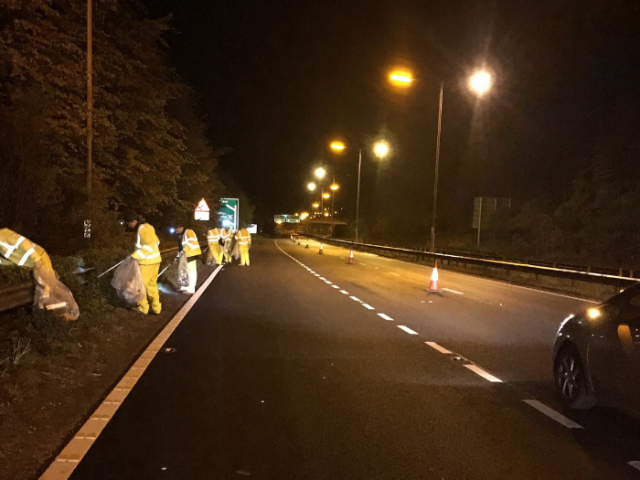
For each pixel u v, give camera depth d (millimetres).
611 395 5637
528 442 5383
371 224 92938
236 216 44344
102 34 18594
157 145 22703
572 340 6332
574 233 42906
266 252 43156
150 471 4562
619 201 39594
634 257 35562
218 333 10273
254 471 4613
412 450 5133
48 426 5504
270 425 5660
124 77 19703
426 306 14711
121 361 8117
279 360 8359
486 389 7113
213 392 6695
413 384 7250
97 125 17719
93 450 4945
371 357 8688
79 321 9242
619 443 5395
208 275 22250
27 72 15102
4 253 8039
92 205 15227
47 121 13914
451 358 8758
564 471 4762
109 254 12953
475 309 14508
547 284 22438
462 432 5605
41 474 4473
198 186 40812
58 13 15820
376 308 14023
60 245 13086
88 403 6234
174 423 5648
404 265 32344
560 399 6605
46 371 7039
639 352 5242
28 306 8344
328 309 13656
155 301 11984
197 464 4715
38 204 12039
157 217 36250
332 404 6379
